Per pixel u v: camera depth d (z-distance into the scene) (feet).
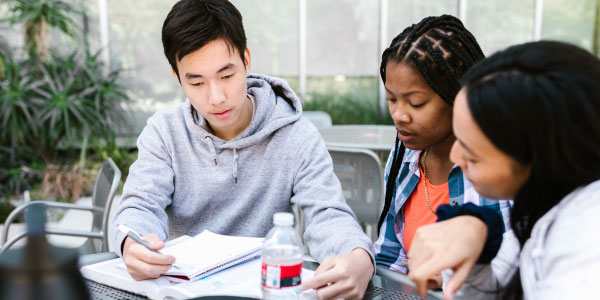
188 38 3.64
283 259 2.76
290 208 4.62
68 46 15.97
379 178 6.71
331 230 3.64
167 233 4.12
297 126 4.55
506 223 3.45
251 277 3.13
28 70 13.55
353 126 10.87
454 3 18.38
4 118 12.80
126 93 16.61
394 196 4.23
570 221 1.98
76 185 13.14
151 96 17.03
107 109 14.51
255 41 17.65
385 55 3.50
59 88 13.17
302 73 18.07
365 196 6.91
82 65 14.30
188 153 4.48
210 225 4.51
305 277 3.19
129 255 3.17
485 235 2.38
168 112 4.67
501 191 2.16
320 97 18.31
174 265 3.18
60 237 9.86
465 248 2.31
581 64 1.91
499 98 1.93
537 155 1.94
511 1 18.43
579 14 18.48
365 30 18.33
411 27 3.43
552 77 1.88
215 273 3.20
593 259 1.82
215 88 3.82
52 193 13.03
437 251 2.31
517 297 2.46
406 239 4.08
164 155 4.46
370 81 18.53
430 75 3.20
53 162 14.29
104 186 6.13
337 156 7.02
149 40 16.84
